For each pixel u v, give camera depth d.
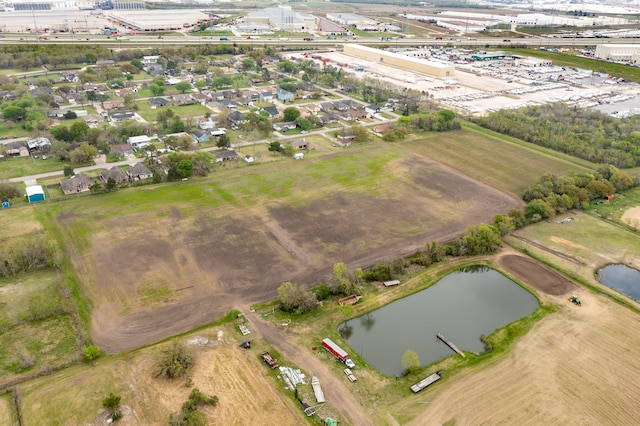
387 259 87.88
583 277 84.81
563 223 104.00
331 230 96.94
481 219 103.62
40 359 62.94
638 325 72.81
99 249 87.69
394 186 118.12
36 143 133.12
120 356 63.72
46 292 76.06
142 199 107.44
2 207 101.88
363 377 62.25
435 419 56.00
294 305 73.19
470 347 68.88
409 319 74.75
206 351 65.12
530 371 63.62
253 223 98.50
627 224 103.94
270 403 57.41
